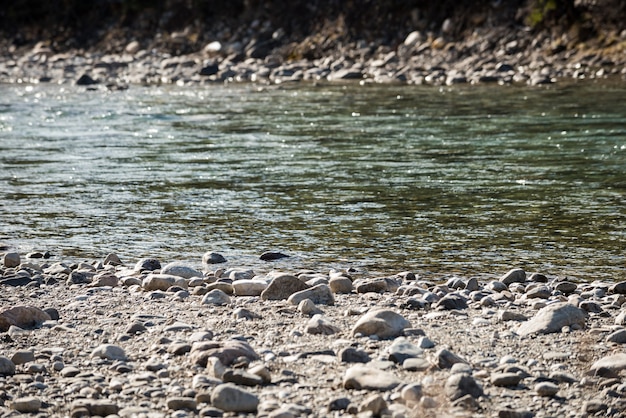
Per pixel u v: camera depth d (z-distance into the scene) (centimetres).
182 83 3125
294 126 1975
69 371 588
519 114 2061
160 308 747
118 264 934
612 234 1032
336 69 3288
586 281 858
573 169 1425
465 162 1502
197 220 1127
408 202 1209
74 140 1825
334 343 640
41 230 1085
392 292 809
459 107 2220
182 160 1567
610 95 2334
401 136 1797
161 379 573
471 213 1144
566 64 2991
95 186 1348
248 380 559
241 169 1471
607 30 3094
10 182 1388
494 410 522
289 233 1055
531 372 582
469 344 641
